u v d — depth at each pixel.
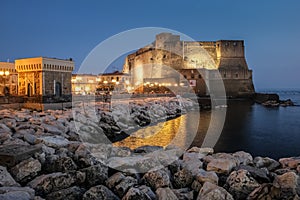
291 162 6.71
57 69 29.98
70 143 8.58
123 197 4.72
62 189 5.02
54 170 5.88
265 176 5.60
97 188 4.80
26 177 5.46
